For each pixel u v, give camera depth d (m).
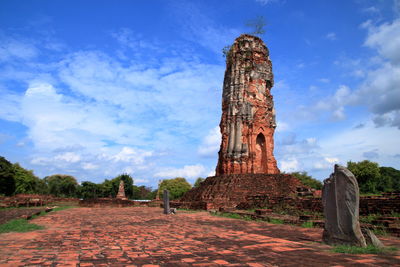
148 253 9.34
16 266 7.69
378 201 18.14
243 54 43.56
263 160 41.53
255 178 34.88
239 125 40.59
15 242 11.38
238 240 11.95
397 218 15.29
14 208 34.59
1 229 14.92
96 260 8.38
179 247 10.38
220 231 14.84
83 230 15.20
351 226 10.37
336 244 10.72
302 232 14.51
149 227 16.61
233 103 41.78
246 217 21.81
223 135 41.84
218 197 32.66
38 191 83.56
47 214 26.80
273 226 17.12
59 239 12.15
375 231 13.89
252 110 41.56
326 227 11.26
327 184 11.53
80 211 31.91
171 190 85.62
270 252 9.48
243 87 42.03
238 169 39.00
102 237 12.77
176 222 19.52
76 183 94.94
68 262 8.13
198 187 39.19
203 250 9.82
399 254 9.12
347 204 10.59
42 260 8.35
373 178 44.56
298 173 52.41
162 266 7.72
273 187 33.12
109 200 44.97
